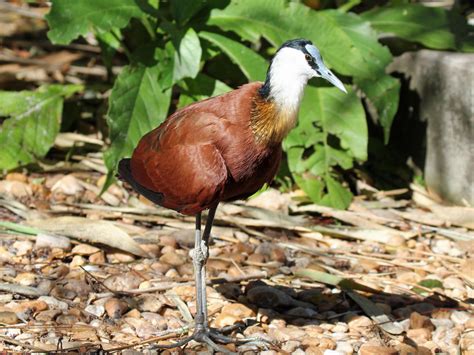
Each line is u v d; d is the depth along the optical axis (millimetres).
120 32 13352
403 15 13648
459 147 12312
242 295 9945
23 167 12641
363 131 12297
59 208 11688
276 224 11609
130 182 9391
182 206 8961
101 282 9773
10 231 10875
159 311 9406
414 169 13258
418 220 12062
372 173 13359
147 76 11930
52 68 15133
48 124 12812
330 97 12469
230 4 12617
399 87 12570
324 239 11547
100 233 10648
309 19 12547
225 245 11180
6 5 16531
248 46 13797
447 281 10430
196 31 12461
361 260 10945
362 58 12516
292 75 8641
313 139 12250
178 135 8828
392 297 10062
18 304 9172
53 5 11391
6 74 14750
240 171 8727
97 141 13305
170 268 10367
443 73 12492
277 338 8953
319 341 8828
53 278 9867
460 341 9094
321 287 10242
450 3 16391
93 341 8586
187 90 12438
